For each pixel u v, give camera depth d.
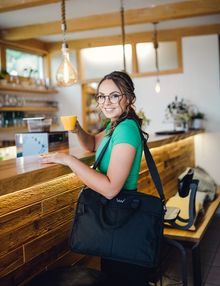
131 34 5.59
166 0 3.94
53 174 1.60
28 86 5.68
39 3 3.39
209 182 3.71
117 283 1.78
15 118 5.39
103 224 1.55
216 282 2.95
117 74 1.66
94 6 4.04
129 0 3.86
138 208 1.55
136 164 1.60
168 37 5.44
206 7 3.90
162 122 5.63
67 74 3.27
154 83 5.65
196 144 5.50
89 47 5.79
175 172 4.24
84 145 2.12
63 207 2.05
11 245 1.67
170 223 2.51
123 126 1.55
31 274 1.81
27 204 1.77
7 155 3.62
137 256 1.50
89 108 6.54
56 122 6.24
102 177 1.48
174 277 3.02
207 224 2.70
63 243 2.05
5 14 4.26
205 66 5.37
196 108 5.45
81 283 1.49
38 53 6.01
